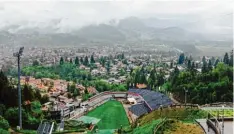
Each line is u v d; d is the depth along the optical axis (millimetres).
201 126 98000
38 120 146750
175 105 130375
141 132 110438
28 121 142750
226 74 199375
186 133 93125
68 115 185875
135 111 196875
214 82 198625
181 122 104375
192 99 196125
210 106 136750
